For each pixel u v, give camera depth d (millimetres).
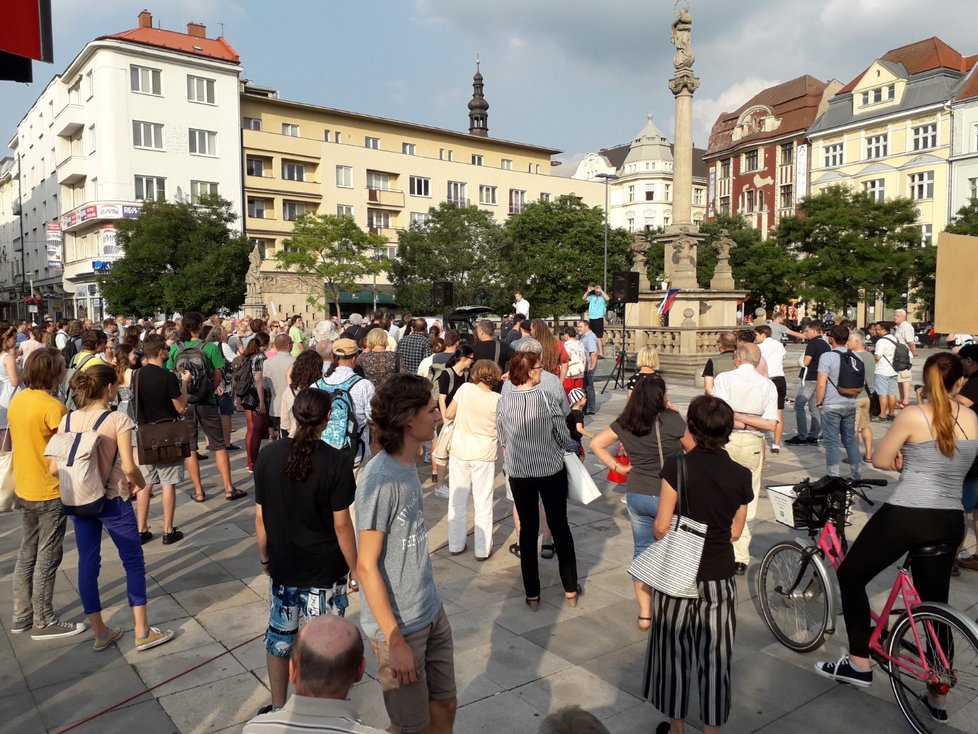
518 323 11820
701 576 3201
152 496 8023
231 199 45656
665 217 90562
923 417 3523
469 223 44812
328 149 50812
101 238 42344
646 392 4484
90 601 4312
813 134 56312
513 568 5770
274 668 3342
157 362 6250
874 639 3746
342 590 3385
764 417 5387
